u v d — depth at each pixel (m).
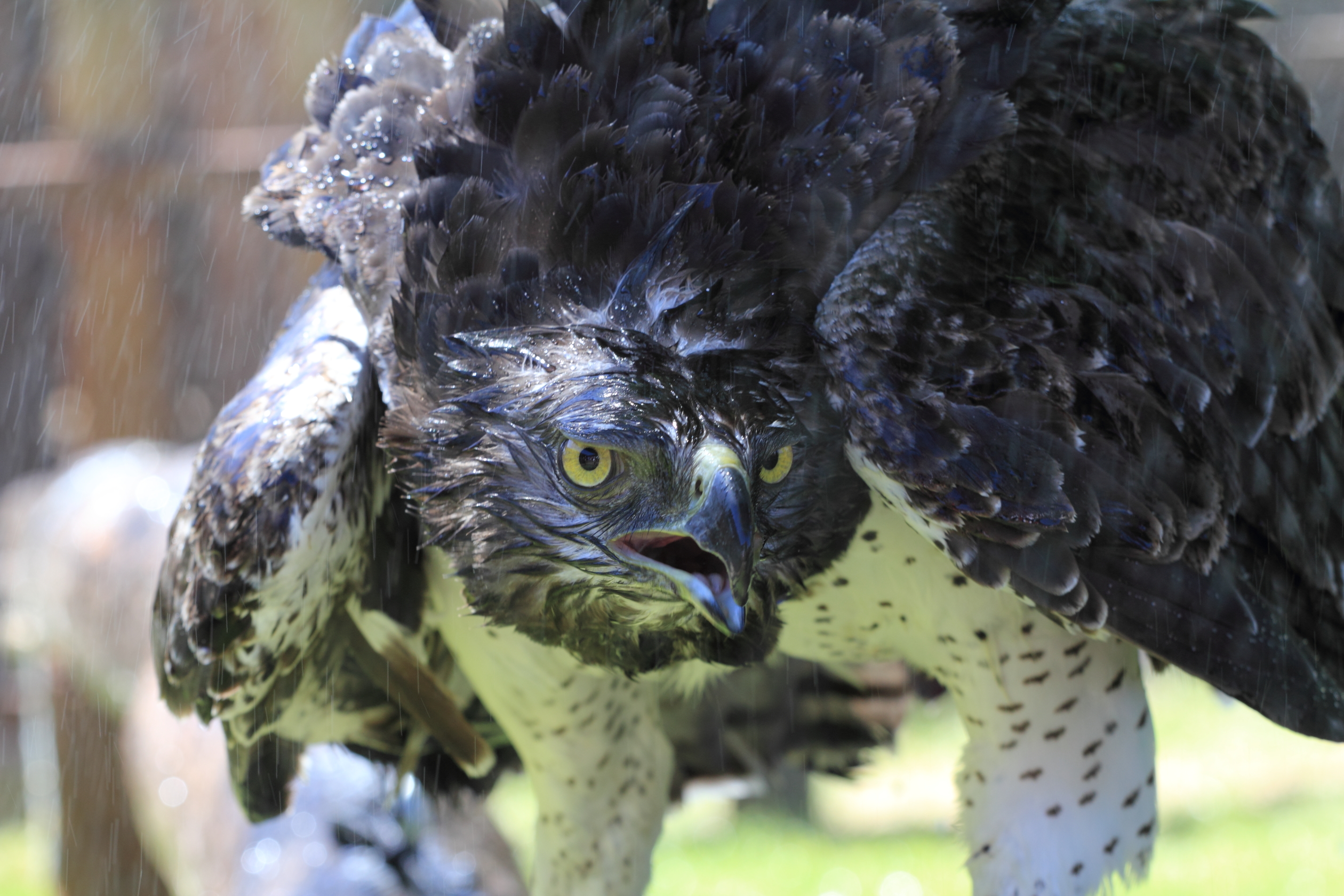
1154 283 5.70
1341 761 13.74
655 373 4.88
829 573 5.93
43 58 19.53
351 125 6.02
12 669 17.78
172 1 15.81
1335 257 6.52
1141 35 6.14
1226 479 5.61
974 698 6.05
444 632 6.75
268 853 8.56
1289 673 5.47
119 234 15.38
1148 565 5.29
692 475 4.80
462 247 5.17
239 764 6.86
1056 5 5.79
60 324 22.34
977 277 5.32
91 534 12.16
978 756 6.10
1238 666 5.38
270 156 6.45
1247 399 5.85
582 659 5.64
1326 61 17.81
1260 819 12.34
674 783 8.09
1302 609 6.04
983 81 5.66
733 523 4.70
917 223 5.35
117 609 11.66
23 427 22.56
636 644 5.53
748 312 5.09
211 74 15.99
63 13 15.35
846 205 5.23
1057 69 5.95
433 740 7.54
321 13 16.56
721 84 5.30
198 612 5.76
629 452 4.86
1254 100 6.34
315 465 5.63
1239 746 14.54
